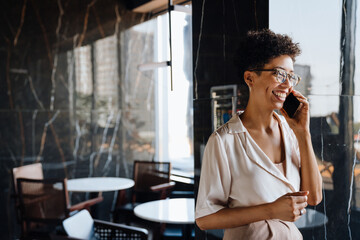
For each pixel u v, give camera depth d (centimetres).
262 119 100
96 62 450
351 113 153
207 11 150
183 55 167
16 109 407
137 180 423
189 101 462
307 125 103
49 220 334
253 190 94
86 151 447
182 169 464
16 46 407
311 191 104
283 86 95
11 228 404
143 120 481
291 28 139
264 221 98
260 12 135
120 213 382
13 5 404
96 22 449
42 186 333
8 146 403
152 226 337
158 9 449
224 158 96
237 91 136
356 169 154
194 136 159
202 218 98
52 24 425
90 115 448
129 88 471
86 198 448
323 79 146
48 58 424
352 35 153
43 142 422
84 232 251
